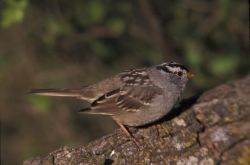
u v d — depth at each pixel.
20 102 15.92
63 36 14.46
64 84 15.11
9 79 15.62
